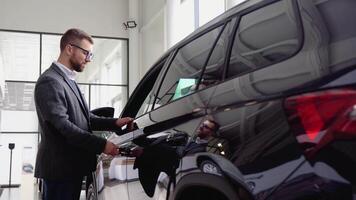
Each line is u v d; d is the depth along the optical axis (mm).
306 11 1105
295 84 983
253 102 1103
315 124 883
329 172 843
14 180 4730
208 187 1243
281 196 944
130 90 9891
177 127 1503
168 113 1653
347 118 825
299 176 904
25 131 9695
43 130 2459
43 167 2471
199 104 1403
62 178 2463
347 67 879
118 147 2250
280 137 968
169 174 1506
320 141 866
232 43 1438
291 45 1109
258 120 1056
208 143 1254
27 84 9711
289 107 960
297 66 1024
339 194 823
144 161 1810
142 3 10039
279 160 962
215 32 1616
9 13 9539
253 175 1036
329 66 925
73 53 2625
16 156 4762
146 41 9617
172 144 1509
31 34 9664
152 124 1787
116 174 2283
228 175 1134
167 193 1519
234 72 1343
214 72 1476
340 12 996
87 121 2648
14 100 9688
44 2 9750
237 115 1150
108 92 10062
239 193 1086
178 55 1946
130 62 9969
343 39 941
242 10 1467
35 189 5086
